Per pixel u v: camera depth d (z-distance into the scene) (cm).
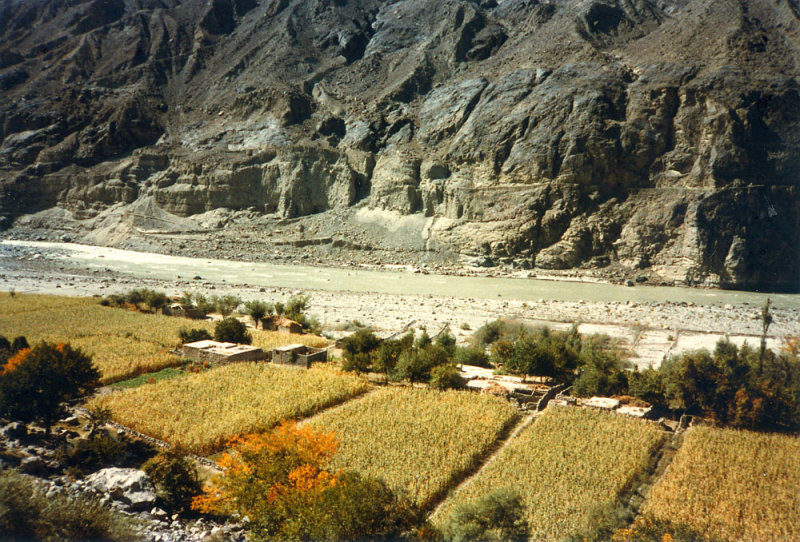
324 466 3083
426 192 15925
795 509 3044
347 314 8794
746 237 12512
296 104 18800
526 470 3428
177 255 15212
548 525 2788
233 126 19225
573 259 13725
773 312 9669
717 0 16138
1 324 6619
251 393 4553
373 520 2531
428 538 2503
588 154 13950
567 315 9156
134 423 3841
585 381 5125
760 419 4312
